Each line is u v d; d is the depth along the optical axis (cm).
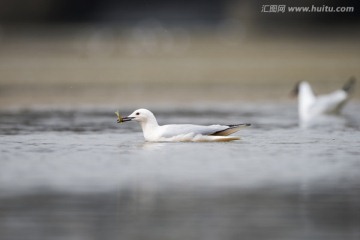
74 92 3050
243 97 2900
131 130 1900
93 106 2616
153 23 7081
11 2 7300
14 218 1027
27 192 1166
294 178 1262
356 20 6806
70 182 1232
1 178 1265
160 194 1155
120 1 7519
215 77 3659
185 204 1095
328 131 1872
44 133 1836
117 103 2698
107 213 1049
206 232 962
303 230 970
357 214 1041
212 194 1153
